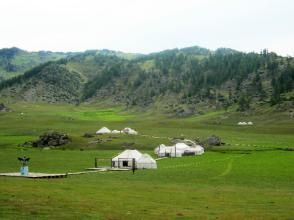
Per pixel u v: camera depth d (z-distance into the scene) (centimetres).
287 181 7888
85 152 15475
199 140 17850
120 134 19862
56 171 10025
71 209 4209
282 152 14050
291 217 4278
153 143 17575
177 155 14512
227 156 13550
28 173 8656
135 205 4709
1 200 4400
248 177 8494
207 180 8088
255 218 4197
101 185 6588
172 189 6412
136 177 8588
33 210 4047
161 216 4134
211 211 4547
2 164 11575
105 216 3997
